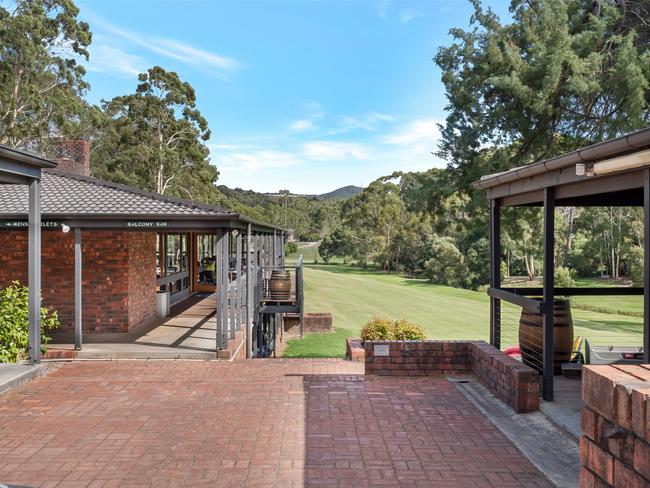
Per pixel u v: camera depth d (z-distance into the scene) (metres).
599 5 19.92
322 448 5.15
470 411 6.27
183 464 4.80
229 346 9.96
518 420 5.79
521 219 22.72
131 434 5.57
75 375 8.27
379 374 8.01
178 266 18.02
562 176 5.48
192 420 6.02
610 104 18.95
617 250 38.53
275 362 9.41
